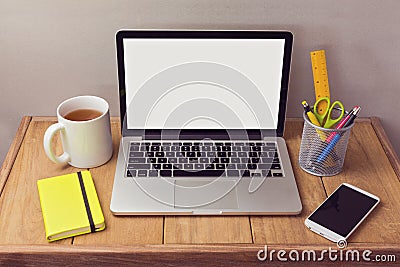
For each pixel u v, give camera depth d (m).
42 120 1.47
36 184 1.24
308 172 1.29
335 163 1.27
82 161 1.27
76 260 1.10
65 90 1.46
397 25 1.37
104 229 1.13
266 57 1.32
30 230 1.13
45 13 1.34
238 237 1.12
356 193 1.22
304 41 1.39
